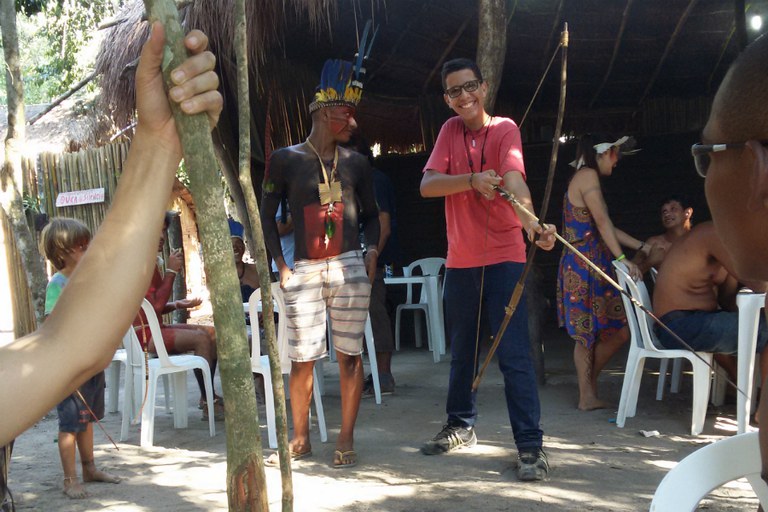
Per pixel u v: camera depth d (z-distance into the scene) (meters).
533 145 11.16
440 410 5.56
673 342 4.65
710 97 10.78
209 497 3.84
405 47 8.73
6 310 8.06
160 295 5.56
